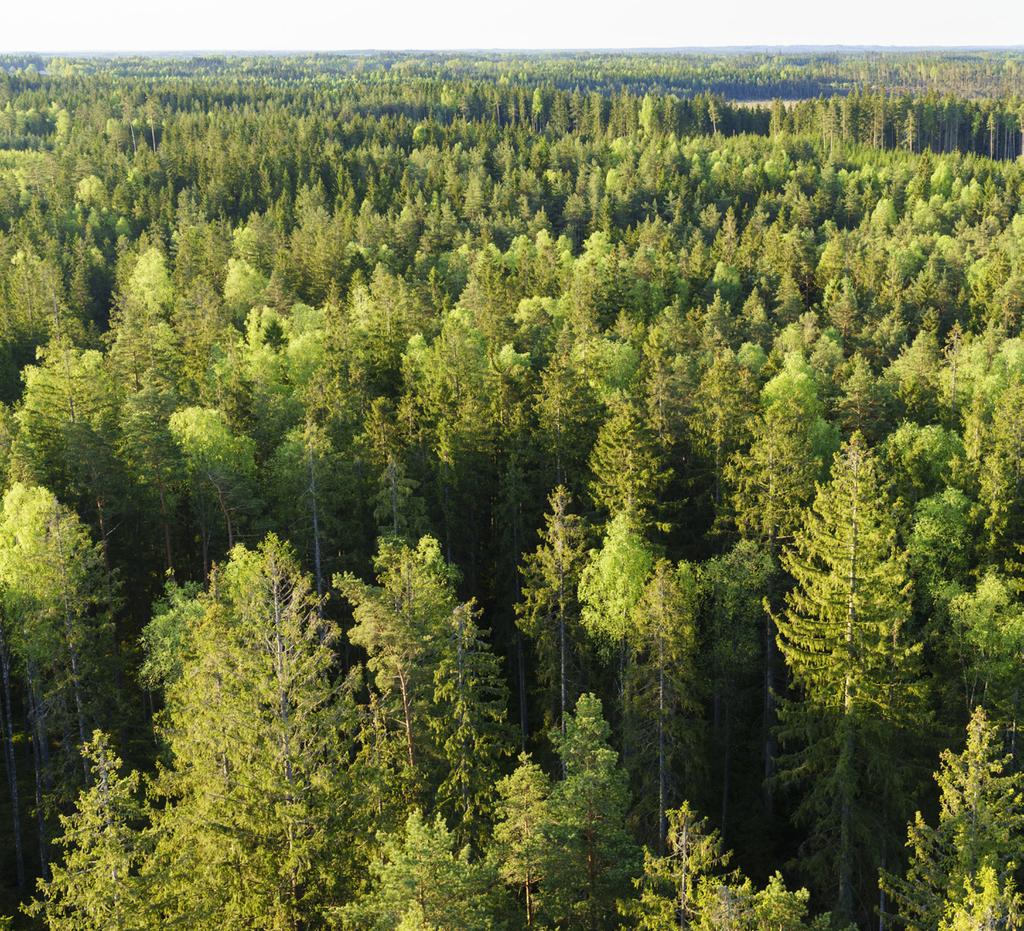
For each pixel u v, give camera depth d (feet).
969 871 93.71
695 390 219.61
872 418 231.30
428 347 287.07
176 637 145.59
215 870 86.02
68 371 216.33
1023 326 315.78
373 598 125.80
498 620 196.44
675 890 95.45
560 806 98.58
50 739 171.53
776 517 160.66
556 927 101.04
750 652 150.20
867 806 129.80
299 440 195.62
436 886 81.87
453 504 202.90
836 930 122.83
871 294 369.50
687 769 137.59
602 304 335.06
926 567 160.25
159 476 192.24
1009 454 169.37
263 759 88.28
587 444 208.54
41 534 149.79
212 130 648.79
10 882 145.59
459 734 118.73
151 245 465.88
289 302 363.97
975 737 97.19
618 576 144.05
